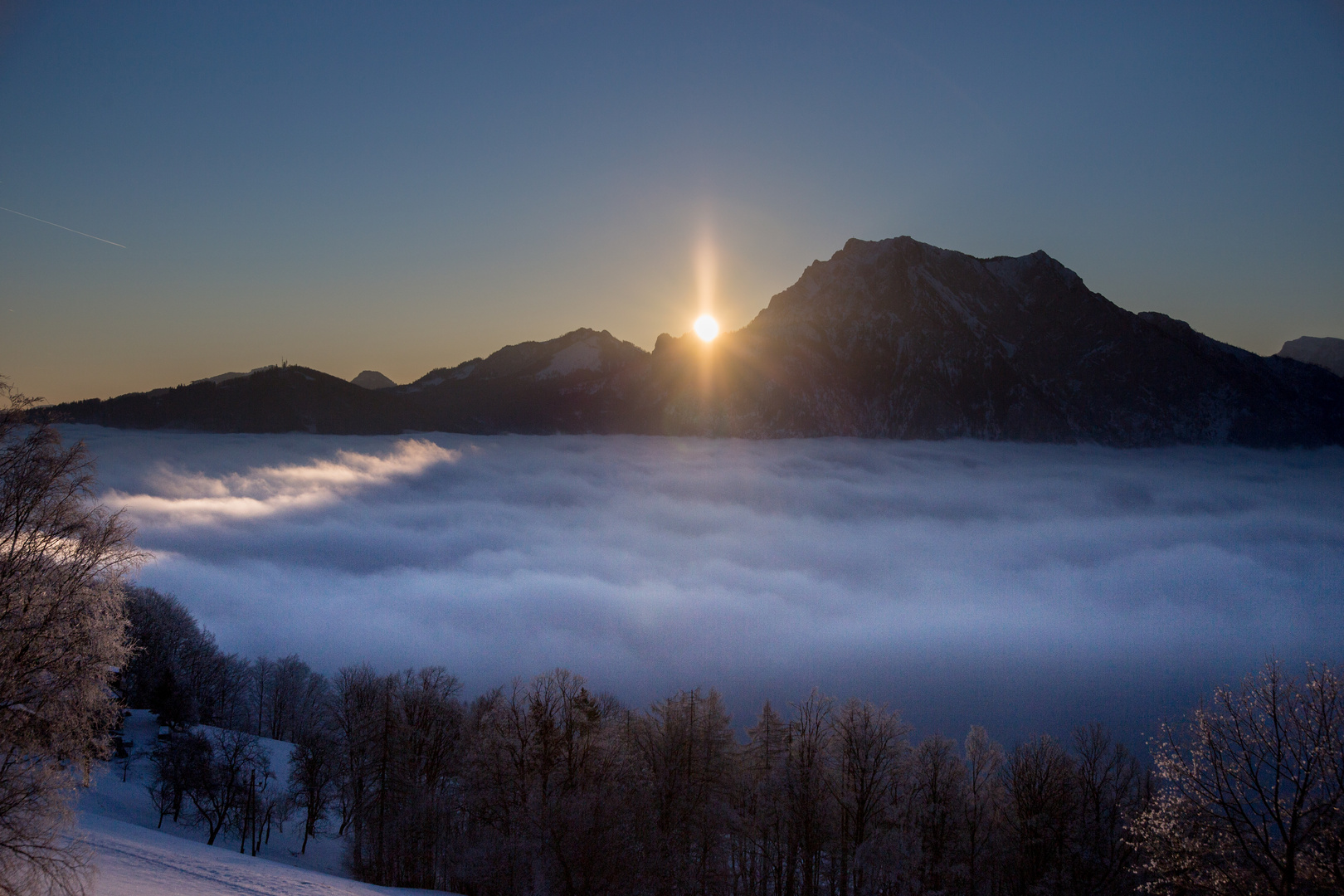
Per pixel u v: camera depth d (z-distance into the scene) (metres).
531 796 50.94
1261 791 26.97
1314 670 28.19
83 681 26.41
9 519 26.73
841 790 53.84
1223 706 28.97
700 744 54.25
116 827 44.59
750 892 52.34
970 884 49.34
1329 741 26.41
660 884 45.09
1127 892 46.88
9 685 24.66
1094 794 52.03
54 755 25.44
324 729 68.75
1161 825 29.59
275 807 65.81
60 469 28.08
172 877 34.34
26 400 28.16
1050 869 48.97
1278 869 27.23
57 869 24.97
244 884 36.16
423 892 45.69
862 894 48.72
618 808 46.03
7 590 25.58
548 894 42.41
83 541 27.83
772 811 51.69
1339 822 26.33
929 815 51.94
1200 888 28.41
